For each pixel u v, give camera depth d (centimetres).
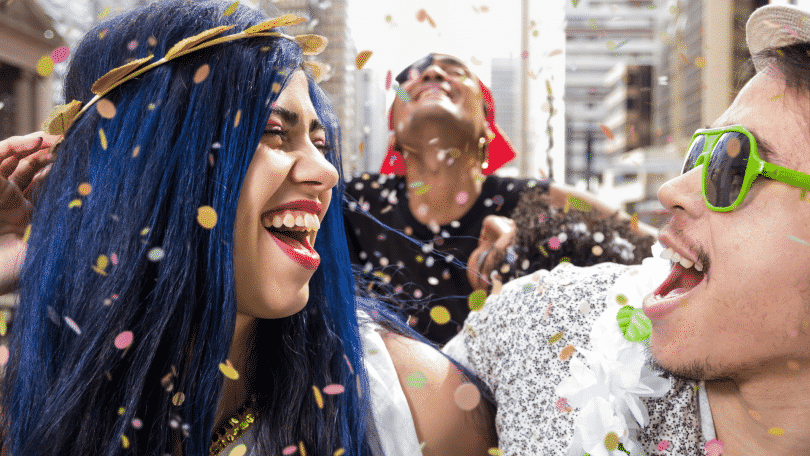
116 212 63
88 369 62
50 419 61
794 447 60
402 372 81
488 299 93
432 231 156
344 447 73
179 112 63
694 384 67
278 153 64
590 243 120
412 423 77
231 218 62
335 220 83
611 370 68
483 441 82
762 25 64
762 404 60
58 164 68
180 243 63
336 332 79
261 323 77
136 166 63
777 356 56
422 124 152
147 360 62
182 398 64
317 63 79
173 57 63
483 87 176
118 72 63
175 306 63
